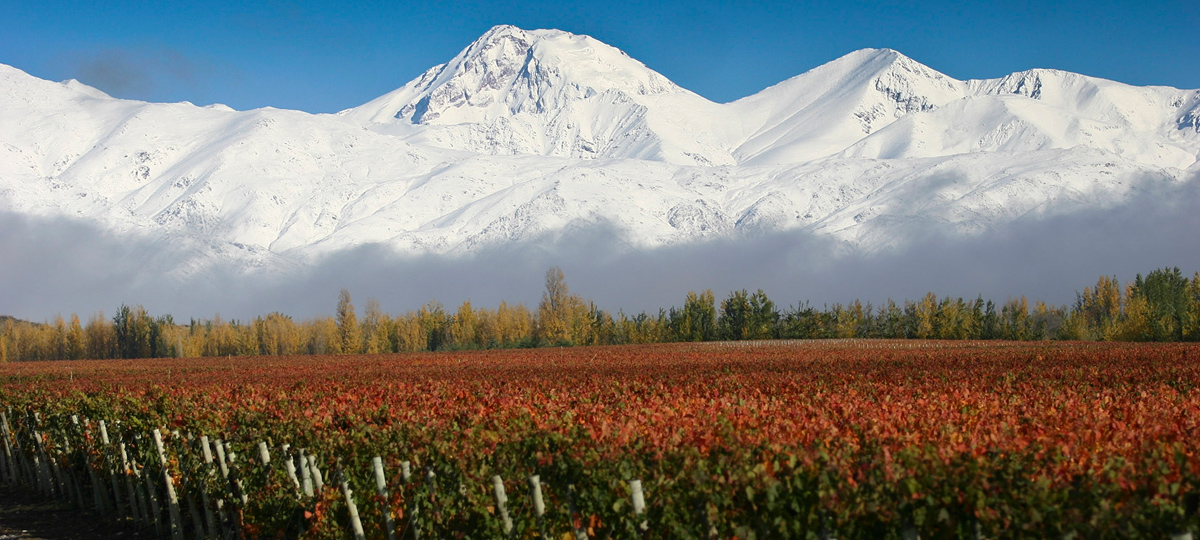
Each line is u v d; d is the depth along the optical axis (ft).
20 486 69.51
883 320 416.67
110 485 57.67
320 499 36.78
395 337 444.14
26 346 465.06
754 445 28.73
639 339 406.21
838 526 22.57
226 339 458.50
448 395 68.08
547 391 73.87
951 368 111.75
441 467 32.58
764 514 24.27
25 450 68.64
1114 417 38.81
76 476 59.21
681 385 81.71
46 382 131.64
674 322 415.85
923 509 21.22
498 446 33.12
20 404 72.02
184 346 450.30
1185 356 130.00
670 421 36.50
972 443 27.45
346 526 37.88
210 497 44.47
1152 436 31.45
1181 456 25.04
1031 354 156.66
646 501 26.37
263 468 40.06
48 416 63.46
